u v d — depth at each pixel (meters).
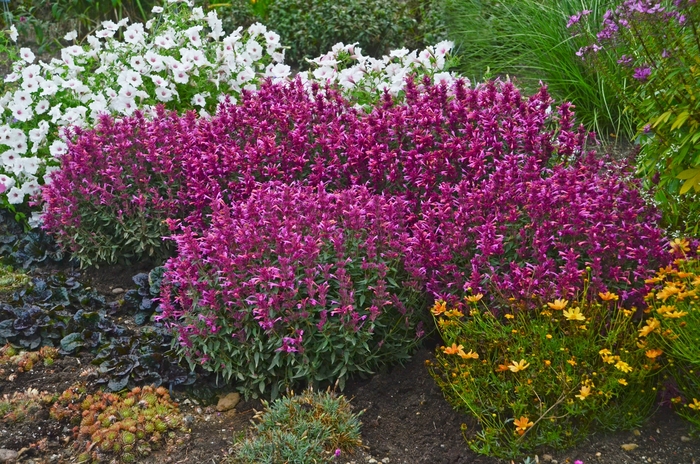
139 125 4.93
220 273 3.77
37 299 4.50
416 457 3.32
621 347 3.34
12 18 8.62
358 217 3.72
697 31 3.92
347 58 5.98
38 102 5.61
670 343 3.33
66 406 3.74
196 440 3.58
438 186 4.30
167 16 6.60
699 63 3.81
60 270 4.99
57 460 3.46
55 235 4.99
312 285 3.50
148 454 3.49
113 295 4.74
